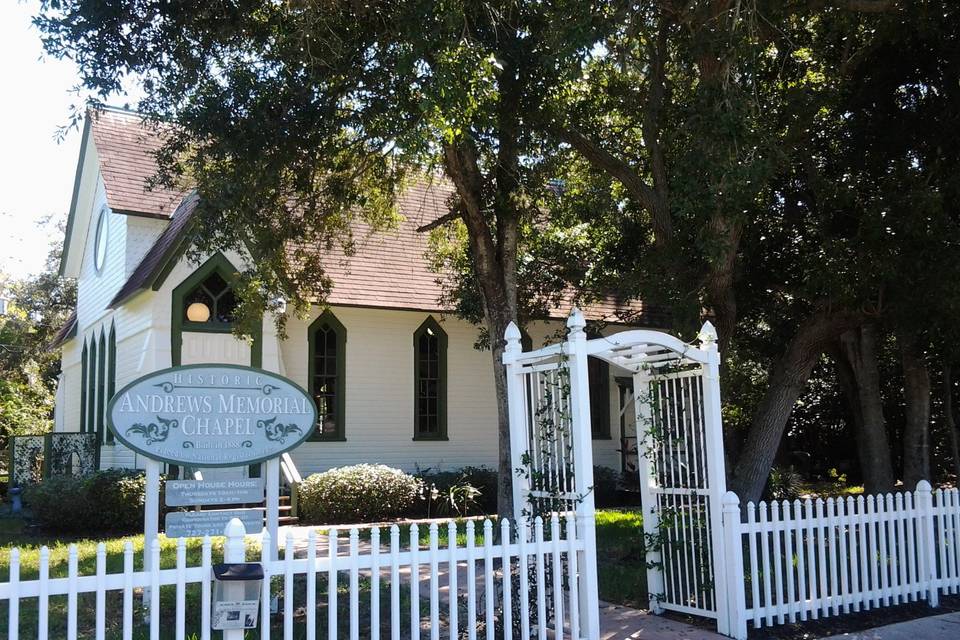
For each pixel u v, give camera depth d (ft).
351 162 49.96
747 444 47.44
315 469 68.59
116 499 52.13
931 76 44.65
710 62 38.93
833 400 82.58
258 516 28.60
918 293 39.86
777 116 44.37
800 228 49.60
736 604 28.22
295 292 52.49
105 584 19.01
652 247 49.85
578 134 47.16
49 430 106.63
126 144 73.26
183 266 60.13
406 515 64.18
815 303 46.62
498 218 47.91
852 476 85.51
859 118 45.47
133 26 38.73
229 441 28.40
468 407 76.54
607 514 62.69
